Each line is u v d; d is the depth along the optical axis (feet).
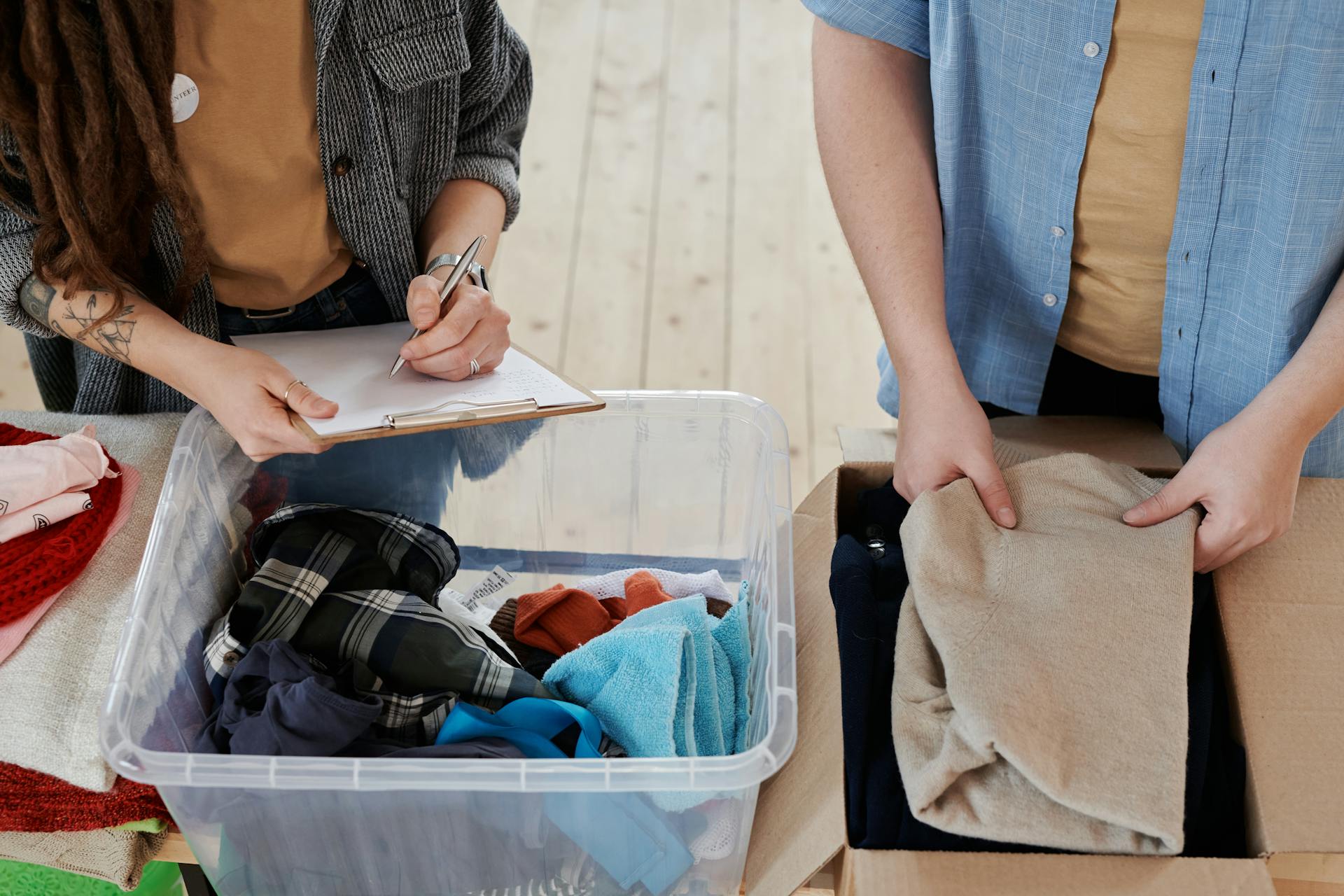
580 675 3.22
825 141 3.72
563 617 3.70
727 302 8.48
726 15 11.14
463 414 3.17
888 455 3.76
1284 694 2.88
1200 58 3.03
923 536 3.05
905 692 2.89
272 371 3.20
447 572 3.64
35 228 3.28
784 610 3.03
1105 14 3.07
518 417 3.22
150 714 2.96
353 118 3.51
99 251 3.20
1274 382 3.15
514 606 3.83
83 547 3.28
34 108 3.00
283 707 2.90
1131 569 2.95
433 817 2.82
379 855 2.94
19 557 3.19
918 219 3.59
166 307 3.61
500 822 2.83
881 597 3.29
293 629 3.25
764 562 3.40
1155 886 2.54
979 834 2.63
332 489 3.92
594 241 8.89
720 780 2.67
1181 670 2.77
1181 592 2.91
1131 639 2.82
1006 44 3.24
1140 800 2.57
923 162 3.65
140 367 3.36
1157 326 3.68
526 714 3.09
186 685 3.23
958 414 3.32
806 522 3.65
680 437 3.85
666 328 8.27
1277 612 3.03
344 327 3.98
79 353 3.75
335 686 3.09
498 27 3.84
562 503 4.05
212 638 3.31
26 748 2.96
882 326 3.57
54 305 3.32
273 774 2.68
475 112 4.06
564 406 3.28
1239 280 3.39
